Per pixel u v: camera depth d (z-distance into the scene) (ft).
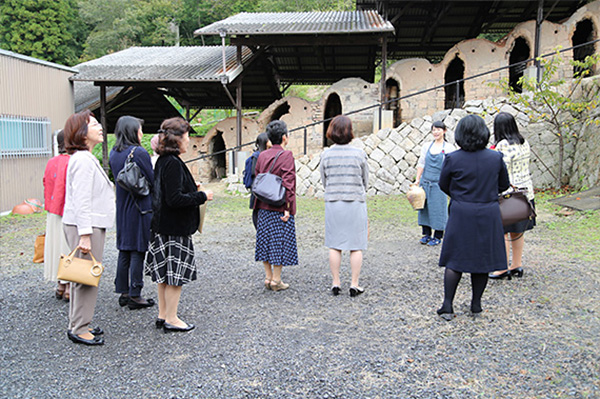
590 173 30.53
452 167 12.51
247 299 14.99
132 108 63.41
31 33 116.98
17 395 9.27
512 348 10.80
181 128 11.59
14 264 20.38
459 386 9.25
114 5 129.70
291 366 10.30
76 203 11.12
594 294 14.08
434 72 44.32
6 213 35.63
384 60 41.86
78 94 55.11
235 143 50.19
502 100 35.73
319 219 29.40
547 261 17.84
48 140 41.96
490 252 12.17
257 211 16.70
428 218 21.62
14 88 37.45
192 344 11.60
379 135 38.24
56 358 10.94
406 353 10.78
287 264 15.31
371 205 33.22
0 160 35.53
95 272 11.16
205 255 21.07
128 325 12.99
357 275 15.07
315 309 13.93
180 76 42.83
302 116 47.60
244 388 9.41
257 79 57.26
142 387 9.54
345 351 10.99
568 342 10.96
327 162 15.03
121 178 13.26
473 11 48.11
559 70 41.45
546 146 34.40
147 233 14.16
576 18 41.91
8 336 12.32
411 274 17.29
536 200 30.35
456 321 12.55
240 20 46.60
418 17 49.70
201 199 11.84
